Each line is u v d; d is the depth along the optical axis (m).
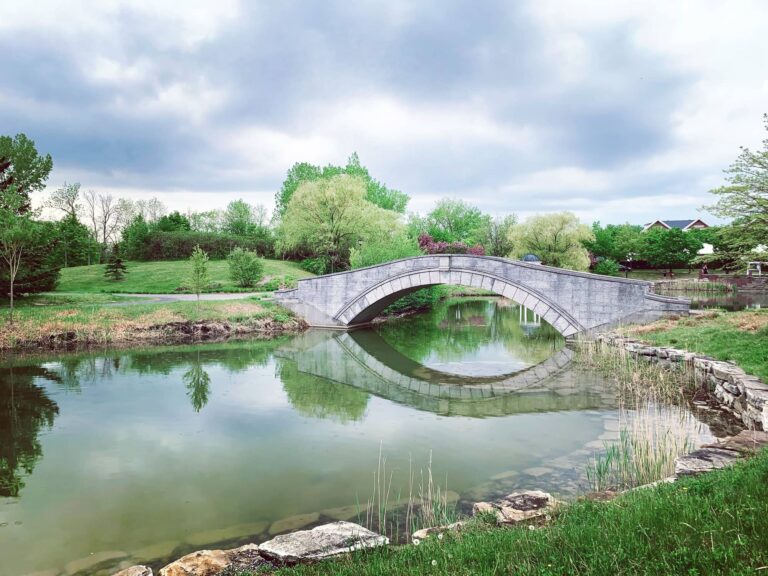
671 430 12.34
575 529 5.43
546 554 4.91
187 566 6.25
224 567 6.20
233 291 46.09
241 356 25.34
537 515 6.90
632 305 27.12
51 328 28.16
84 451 12.12
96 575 7.06
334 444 12.57
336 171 76.25
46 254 35.94
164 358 24.52
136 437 13.14
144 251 65.06
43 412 15.34
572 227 62.81
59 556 7.59
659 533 4.91
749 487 5.72
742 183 16.20
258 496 9.61
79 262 67.00
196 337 31.27
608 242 86.69
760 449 8.36
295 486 10.04
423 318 44.16
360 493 9.64
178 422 14.45
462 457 11.47
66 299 35.94
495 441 12.59
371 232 54.12
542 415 14.89
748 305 34.66
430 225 99.12
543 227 62.97
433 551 5.55
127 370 21.62
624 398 16.25
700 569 4.09
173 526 8.50
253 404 16.47
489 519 6.89
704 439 11.59
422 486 9.86
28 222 27.48
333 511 8.91
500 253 75.00
